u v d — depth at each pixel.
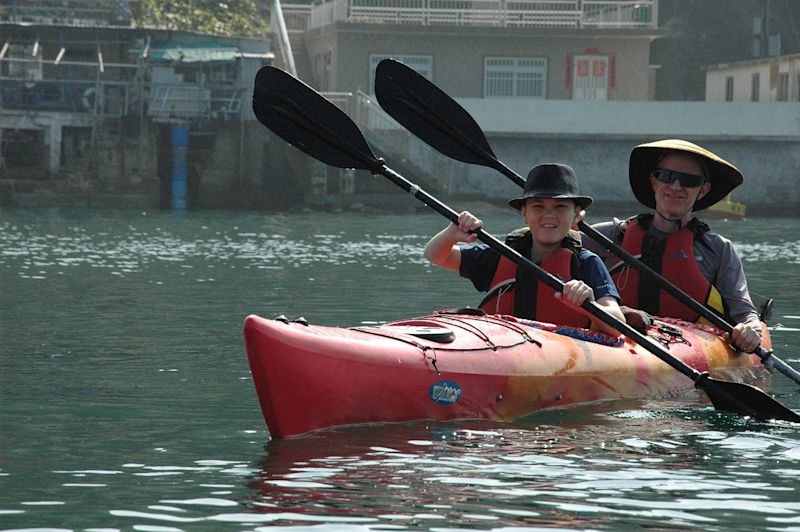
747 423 11.13
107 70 59.53
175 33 58.97
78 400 12.02
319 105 13.18
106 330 17.17
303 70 70.75
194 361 14.49
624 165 58.34
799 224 50.88
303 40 71.12
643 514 8.04
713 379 11.51
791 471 9.26
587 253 12.38
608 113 58.97
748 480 8.96
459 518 7.89
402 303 20.62
